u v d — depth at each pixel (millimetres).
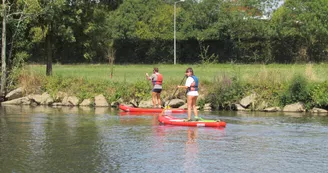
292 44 58344
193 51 63250
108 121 20891
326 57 56938
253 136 17141
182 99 27109
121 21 62969
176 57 63594
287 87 25875
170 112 24406
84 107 27281
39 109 25875
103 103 27781
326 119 21812
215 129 18734
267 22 60062
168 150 14641
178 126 19438
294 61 57656
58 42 35125
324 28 55906
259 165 13000
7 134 17297
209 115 23391
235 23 59406
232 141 16172
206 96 26625
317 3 56406
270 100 25906
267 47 58812
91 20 34750
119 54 64062
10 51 31281
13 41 32031
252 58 58531
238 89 26406
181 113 24422
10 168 12516
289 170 12570
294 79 25750
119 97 27875
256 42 59281
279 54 58594
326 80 25906
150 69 46688
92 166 12727
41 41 33844
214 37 60656
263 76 26938
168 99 26938
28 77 30062
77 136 16938
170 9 64812
